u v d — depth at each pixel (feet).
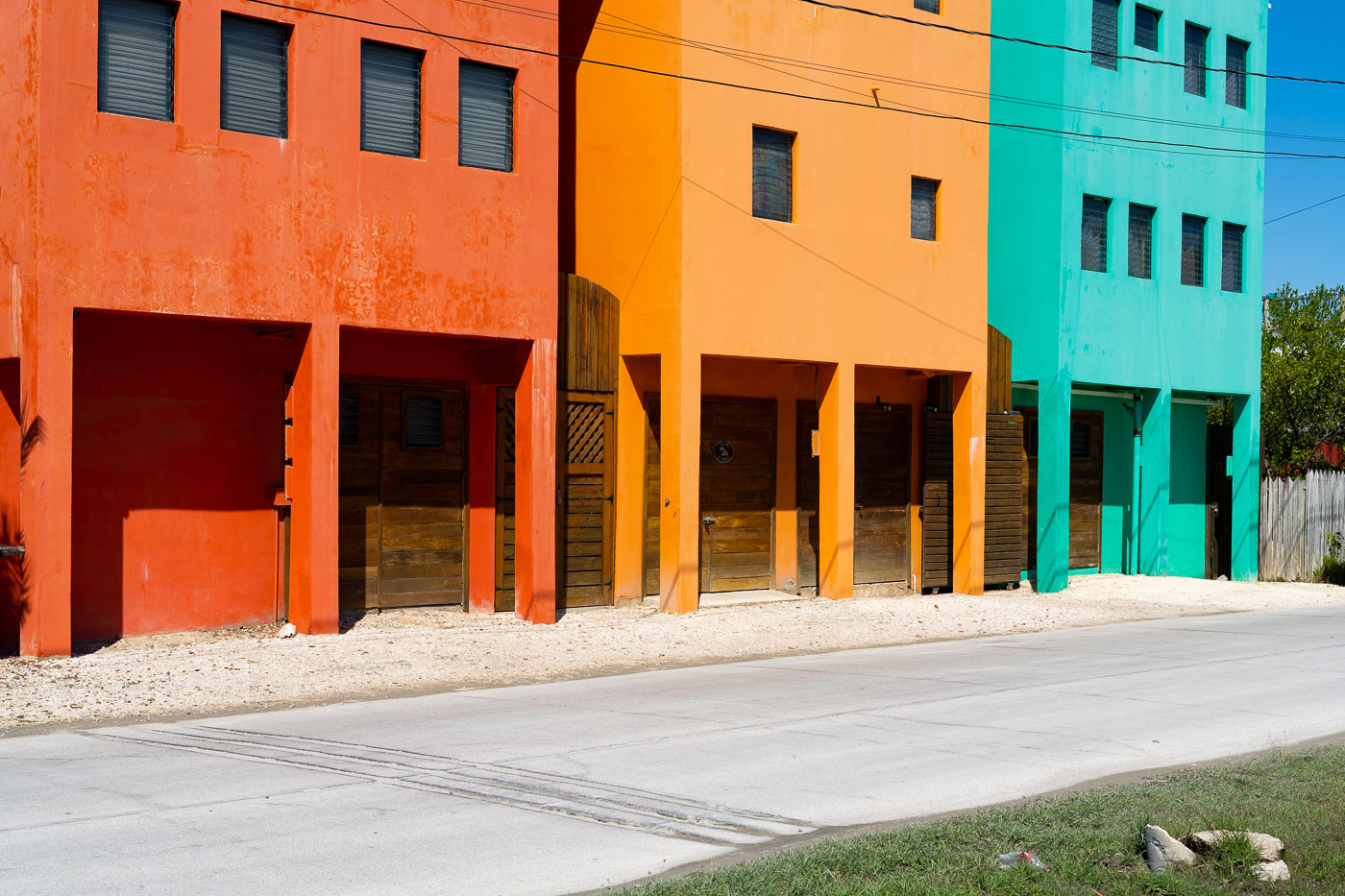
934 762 29.68
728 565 64.13
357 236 47.16
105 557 46.03
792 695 39.22
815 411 67.67
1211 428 90.43
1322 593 79.00
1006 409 72.28
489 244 50.72
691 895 18.92
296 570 47.52
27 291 41.04
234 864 20.93
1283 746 31.71
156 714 35.32
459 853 21.80
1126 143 76.95
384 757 29.58
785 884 19.48
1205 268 83.20
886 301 64.54
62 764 28.63
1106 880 20.29
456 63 49.78
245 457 49.39
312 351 46.19
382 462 53.36
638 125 58.44
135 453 46.80
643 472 60.23
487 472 55.47
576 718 34.94
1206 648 51.67
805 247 60.90
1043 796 26.21
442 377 54.75
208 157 43.70
